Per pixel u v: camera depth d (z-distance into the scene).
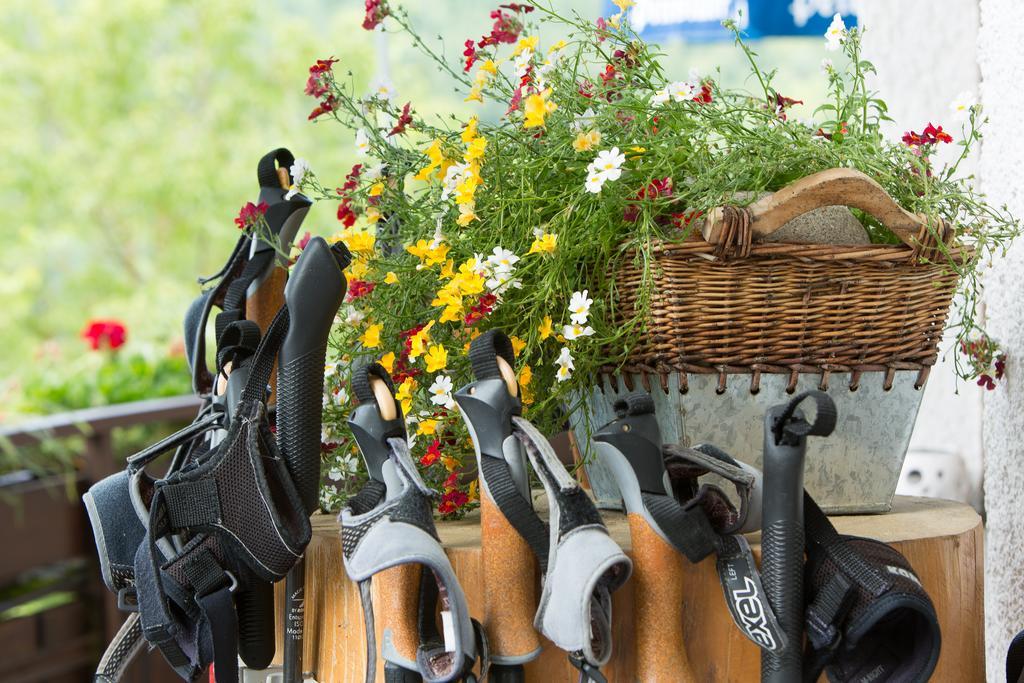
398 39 8.24
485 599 0.99
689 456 0.99
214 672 1.02
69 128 9.55
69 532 2.92
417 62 8.27
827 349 1.09
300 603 1.13
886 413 1.14
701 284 1.06
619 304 1.13
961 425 1.80
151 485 1.09
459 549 1.04
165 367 4.34
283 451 1.02
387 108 1.28
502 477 0.96
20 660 2.79
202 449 1.17
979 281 1.53
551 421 1.20
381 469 0.99
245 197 9.53
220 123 9.52
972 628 1.09
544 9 1.19
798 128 1.13
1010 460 1.45
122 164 9.40
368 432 1.00
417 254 1.11
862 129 1.21
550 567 0.92
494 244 1.16
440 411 1.14
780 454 0.92
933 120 1.75
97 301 9.54
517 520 0.95
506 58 1.23
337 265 1.03
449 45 8.16
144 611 1.02
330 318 1.04
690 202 1.06
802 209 1.03
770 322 1.08
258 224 1.22
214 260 9.75
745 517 0.95
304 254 1.03
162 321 8.96
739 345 1.08
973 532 1.10
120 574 1.10
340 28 9.52
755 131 1.12
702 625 0.99
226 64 9.60
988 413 1.54
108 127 9.55
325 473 1.27
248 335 1.08
